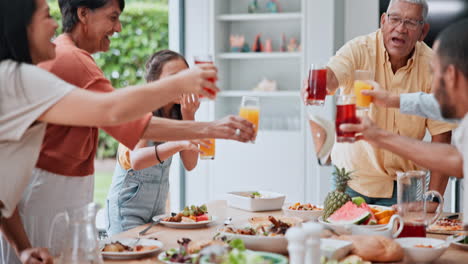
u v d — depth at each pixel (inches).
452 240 74.9
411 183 71.9
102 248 69.7
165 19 259.0
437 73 60.4
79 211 58.1
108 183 276.5
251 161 183.8
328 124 73.4
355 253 65.6
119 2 79.4
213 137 77.2
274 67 194.7
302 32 177.5
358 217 76.2
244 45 193.3
